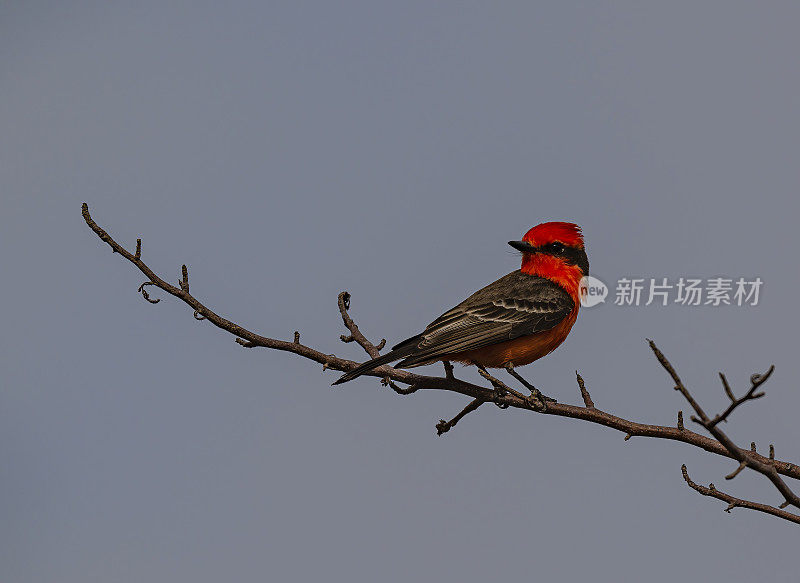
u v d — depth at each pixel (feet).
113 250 35.06
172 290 35.04
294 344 35.65
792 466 29.07
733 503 28.30
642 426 31.83
